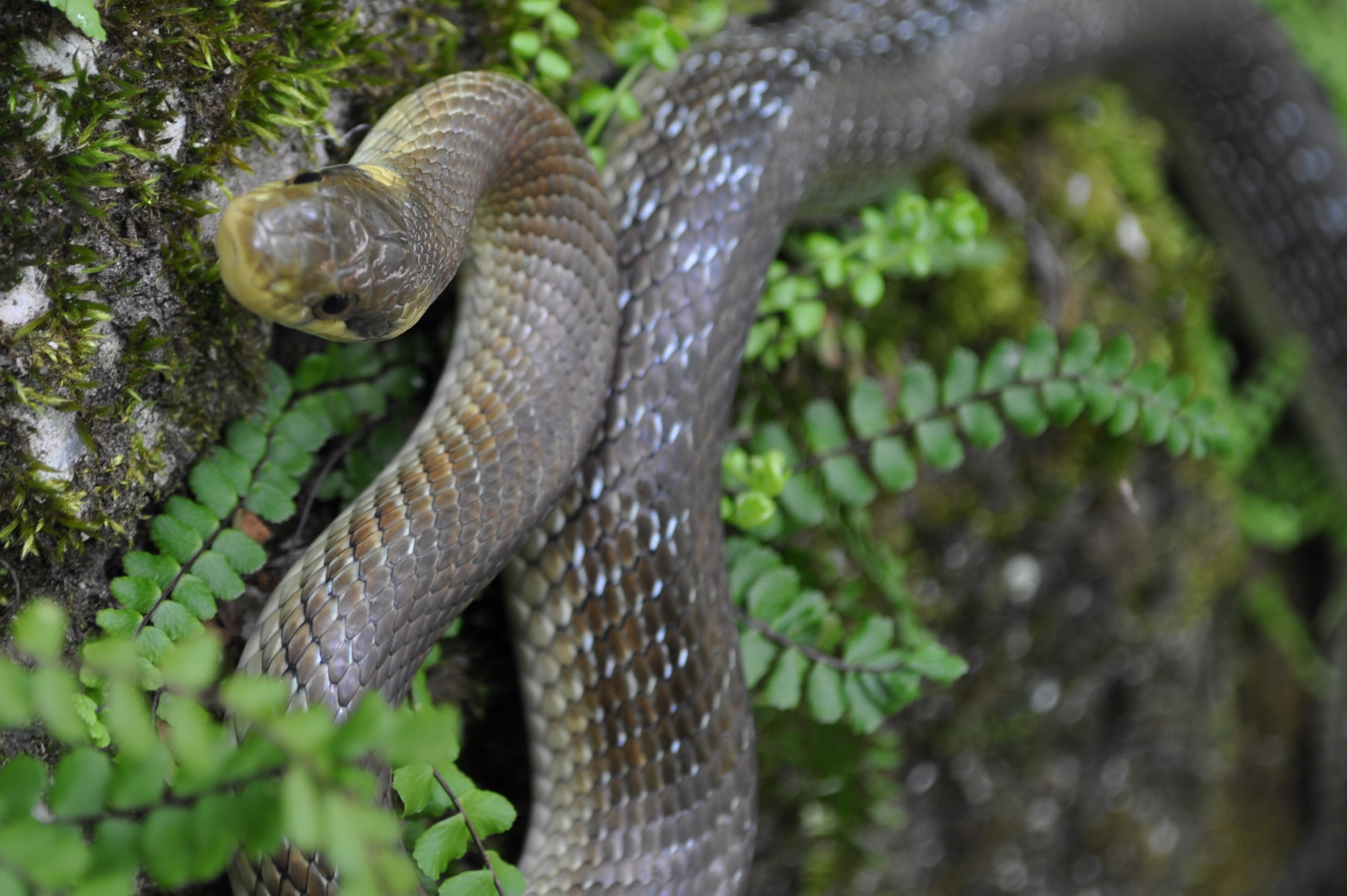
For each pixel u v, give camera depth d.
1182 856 1.13
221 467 0.84
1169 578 1.03
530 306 0.85
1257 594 1.16
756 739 0.89
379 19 0.85
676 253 0.87
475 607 0.87
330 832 0.77
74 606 0.83
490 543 0.84
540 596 0.86
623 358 0.86
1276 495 1.14
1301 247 1.07
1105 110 1.02
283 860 0.81
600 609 0.86
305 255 0.81
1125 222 0.98
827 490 0.89
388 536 0.83
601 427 0.86
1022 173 0.96
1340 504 1.16
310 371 0.85
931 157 0.93
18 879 0.77
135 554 0.83
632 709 0.86
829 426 0.88
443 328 0.87
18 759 0.78
